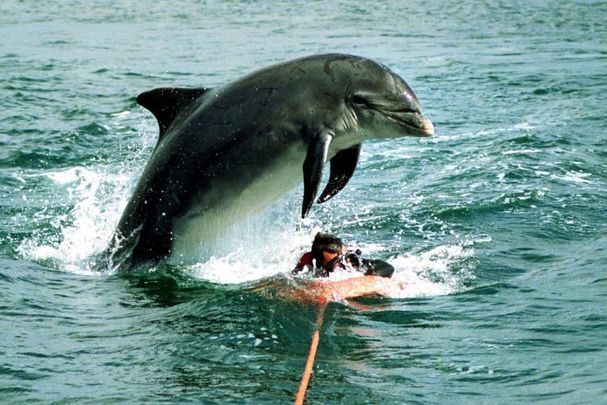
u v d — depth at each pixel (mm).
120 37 76000
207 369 15461
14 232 25062
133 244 22094
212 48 68688
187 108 21516
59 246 24062
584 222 25422
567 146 35156
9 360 15867
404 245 23688
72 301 19531
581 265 21500
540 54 63781
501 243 23594
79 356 16125
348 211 26812
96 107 44781
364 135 20031
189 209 21312
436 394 14422
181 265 21859
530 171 30922
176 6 104062
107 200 28766
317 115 19766
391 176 31109
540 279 20547
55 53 65000
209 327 17453
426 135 19797
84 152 35719
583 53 63969
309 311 18250
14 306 18906
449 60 60875
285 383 14844
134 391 14562
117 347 16531
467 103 45688
